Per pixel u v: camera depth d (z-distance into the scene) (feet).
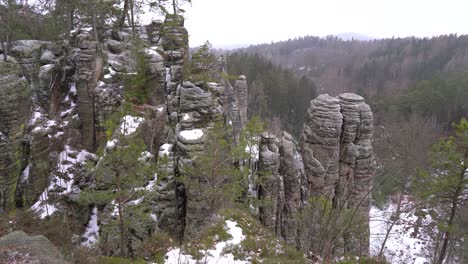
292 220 76.69
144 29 128.67
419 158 132.57
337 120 82.12
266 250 47.24
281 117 253.85
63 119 104.94
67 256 52.85
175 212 74.64
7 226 72.38
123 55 106.11
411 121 182.29
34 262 34.53
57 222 80.38
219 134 70.54
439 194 80.12
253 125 77.36
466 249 95.09
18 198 91.30
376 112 236.63
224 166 71.56
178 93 93.66
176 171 75.25
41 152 93.61
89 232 86.69
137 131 67.00
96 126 101.40
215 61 118.73
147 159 68.18
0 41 99.30
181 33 111.14
